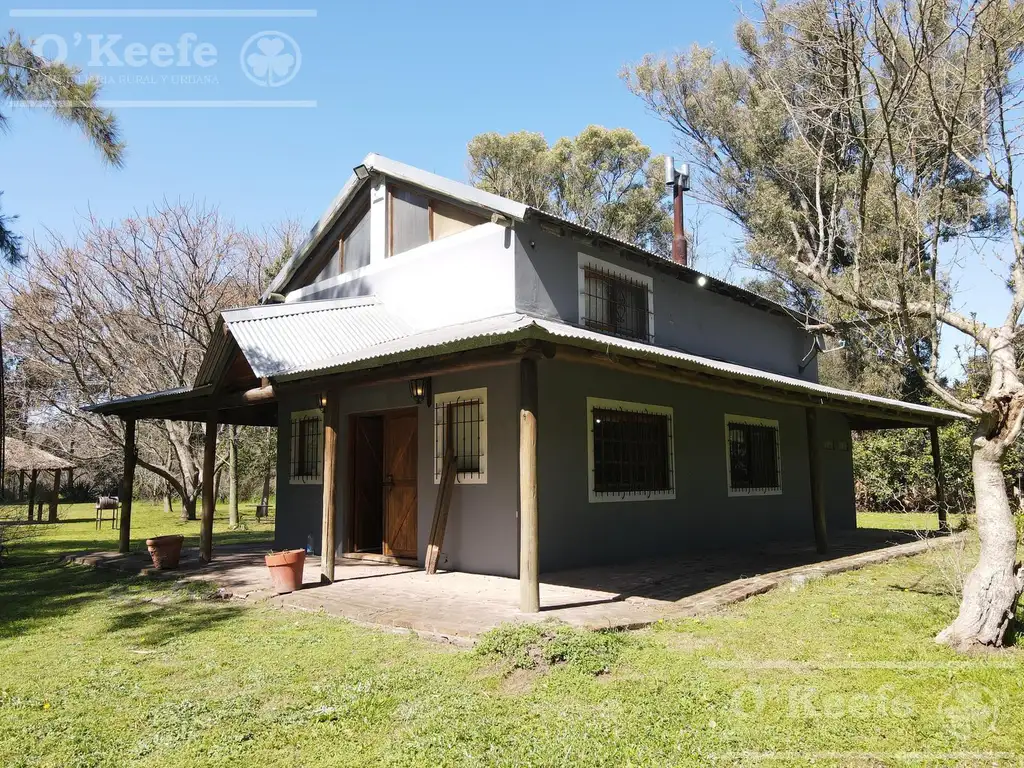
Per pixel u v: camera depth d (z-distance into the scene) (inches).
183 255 777.6
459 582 331.3
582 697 172.7
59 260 749.9
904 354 239.0
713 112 614.2
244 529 770.8
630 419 429.4
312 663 207.8
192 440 911.7
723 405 515.2
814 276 309.4
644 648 211.3
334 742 152.6
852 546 485.4
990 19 234.1
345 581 340.2
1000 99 230.5
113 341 768.9
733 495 508.7
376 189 485.4
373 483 456.4
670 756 140.1
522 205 365.4
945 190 251.6
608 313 438.9
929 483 800.3
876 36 238.4
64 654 229.3
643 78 657.6
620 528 405.1
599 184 1221.1
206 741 153.8
